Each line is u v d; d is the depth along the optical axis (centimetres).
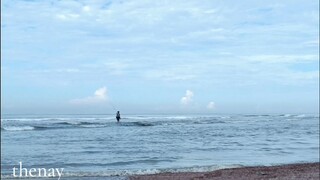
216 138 3509
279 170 1625
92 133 3997
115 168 1802
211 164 1947
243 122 7194
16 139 3269
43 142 3022
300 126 5741
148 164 1944
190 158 2166
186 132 4272
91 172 1623
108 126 5216
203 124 6241
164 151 2473
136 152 2412
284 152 2495
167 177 1481
